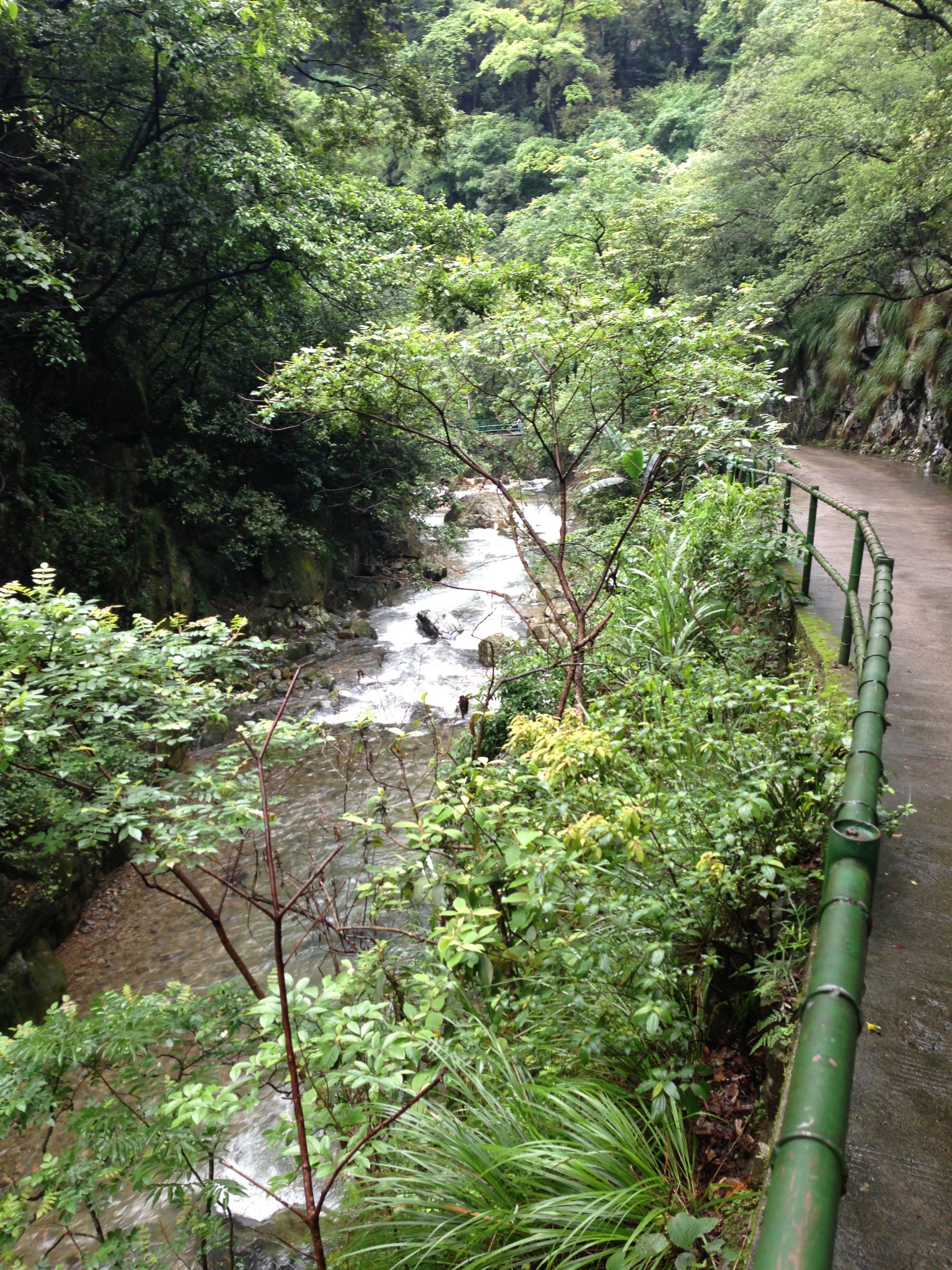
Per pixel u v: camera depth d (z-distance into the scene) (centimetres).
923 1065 230
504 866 287
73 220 1012
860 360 2127
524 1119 243
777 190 2106
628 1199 214
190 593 1168
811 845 310
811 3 3038
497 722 661
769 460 785
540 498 1505
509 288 571
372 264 1139
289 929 632
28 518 838
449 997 312
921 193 1299
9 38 915
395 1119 239
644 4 5219
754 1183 222
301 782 852
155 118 1051
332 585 1499
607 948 268
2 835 585
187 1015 330
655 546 720
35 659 296
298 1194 404
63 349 982
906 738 430
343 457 1492
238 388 1370
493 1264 215
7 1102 300
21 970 577
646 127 4534
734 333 509
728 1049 286
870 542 407
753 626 662
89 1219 428
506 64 4591
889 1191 194
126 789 292
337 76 1903
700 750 332
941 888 309
